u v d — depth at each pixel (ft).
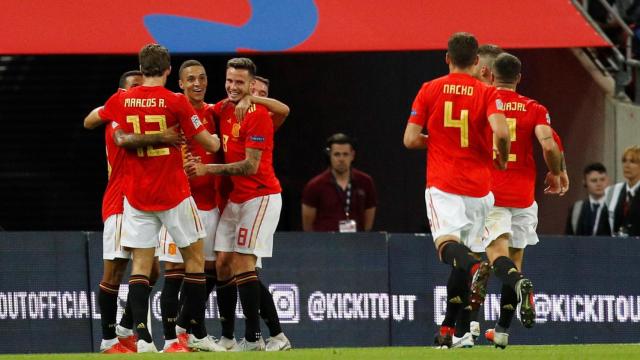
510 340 125.08
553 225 161.07
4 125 176.45
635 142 149.28
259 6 147.13
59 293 122.72
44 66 178.40
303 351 86.89
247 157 100.78
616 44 160.45
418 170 180.04
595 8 161.99
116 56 179.01
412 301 124.98
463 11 146.61
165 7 146.51
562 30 144.46
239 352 86.63
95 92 177.88
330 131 180.86
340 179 133.59
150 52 93.91
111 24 143.84
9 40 141.18
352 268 124.47
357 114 180.86
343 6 147.54
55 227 173.17
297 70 181.57
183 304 104.01
